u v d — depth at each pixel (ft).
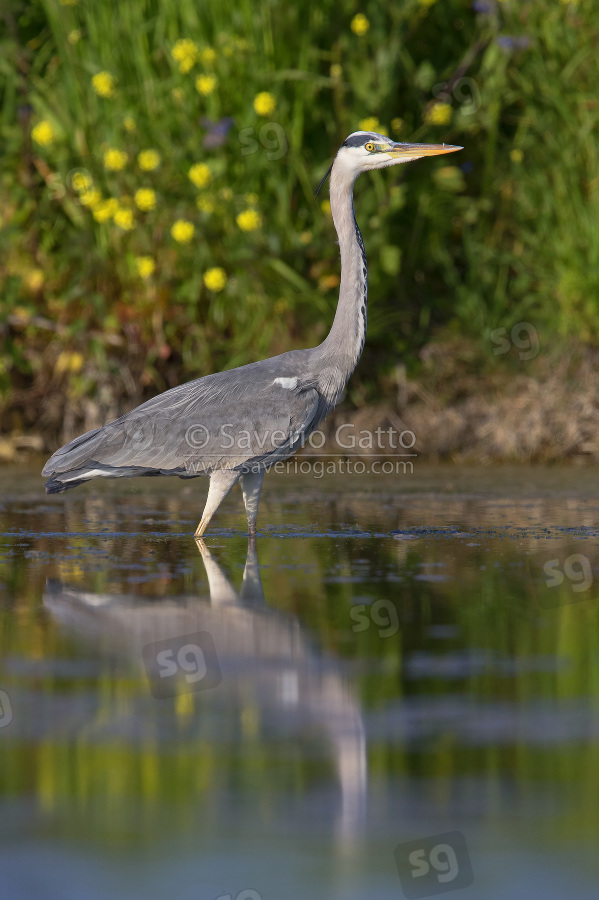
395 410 66.74
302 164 65.72
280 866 15.72
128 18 65.72
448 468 62.44
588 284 65.92
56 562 36.68
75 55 66.69
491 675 24.30
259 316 64.75
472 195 71.31
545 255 68.59
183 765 19.25
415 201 68.44
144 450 42.37
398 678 24.08
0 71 70.28
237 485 58.65
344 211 46.16
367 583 33.12
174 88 64.69
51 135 62.44
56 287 67.36
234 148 65.05
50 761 19.42
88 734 20.75
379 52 65.62
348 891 15.07
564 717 21.58
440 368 67.72
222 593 31.91
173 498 53.31
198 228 63.16
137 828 16.89
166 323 66.08
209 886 15.20
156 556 37.83
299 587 32.55
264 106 61.46
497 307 68.59
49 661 25.39
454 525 44.16
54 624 28.63
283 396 43.19
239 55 64.13
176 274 65.26
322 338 64.95
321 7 65.82
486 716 21.65
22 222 67.05
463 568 35.42
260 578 33.86
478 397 67.26
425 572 34.73
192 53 62.28
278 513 48.11
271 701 22.67
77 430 66.90
